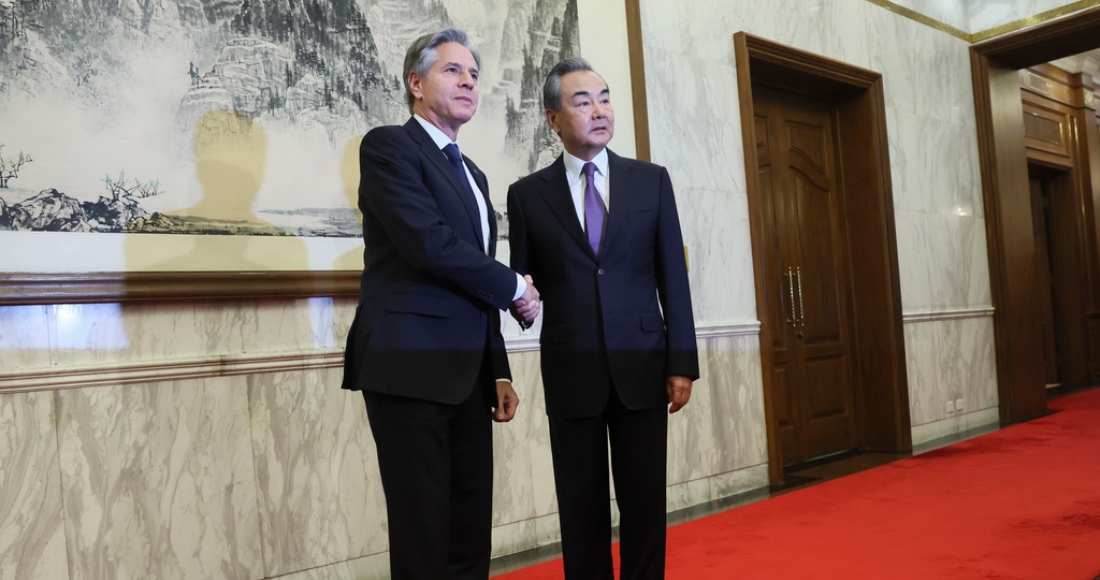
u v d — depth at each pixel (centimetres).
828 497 437
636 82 455
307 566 324
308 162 336
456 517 217
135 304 293
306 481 327
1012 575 282
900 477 480
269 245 324
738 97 520
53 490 271
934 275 667
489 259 206
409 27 370
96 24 289
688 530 386
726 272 499
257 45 325
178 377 298
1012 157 746
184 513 297
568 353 235
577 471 237
